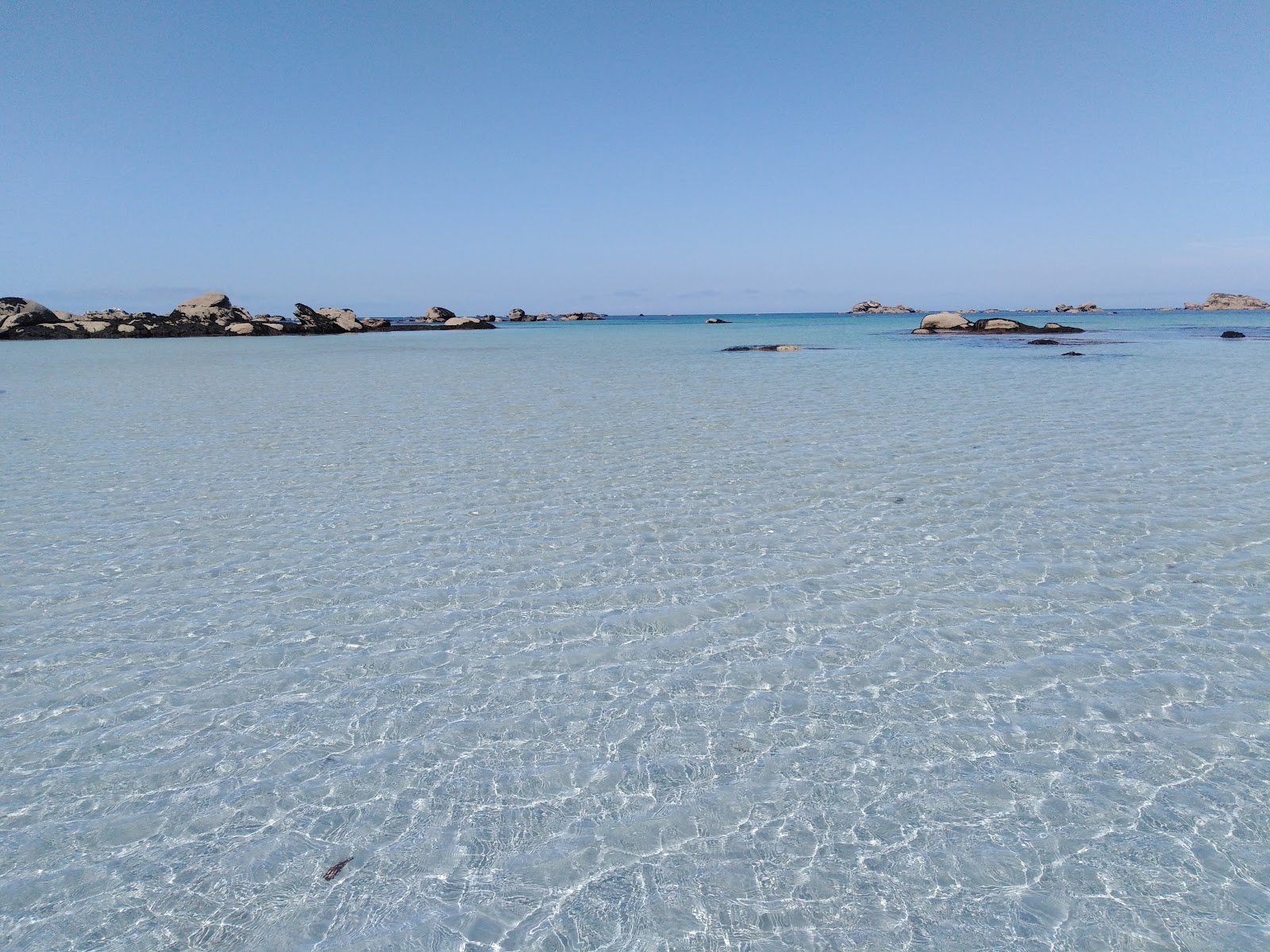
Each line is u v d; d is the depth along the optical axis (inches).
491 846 159.8
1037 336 2121.1
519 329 3986.2
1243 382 908.6
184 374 1256.8
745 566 313.0
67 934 139.0
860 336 2383.1
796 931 136.6
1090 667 225.9
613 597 284.7
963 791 173.2
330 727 204.5
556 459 519.5
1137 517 362.6
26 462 531.2
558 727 201.9
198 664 239.6
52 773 186.7
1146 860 151.6
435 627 263.4
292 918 142.0
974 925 137.0
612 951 132.8
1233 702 205.8
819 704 210.4
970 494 409.4
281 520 387.2
